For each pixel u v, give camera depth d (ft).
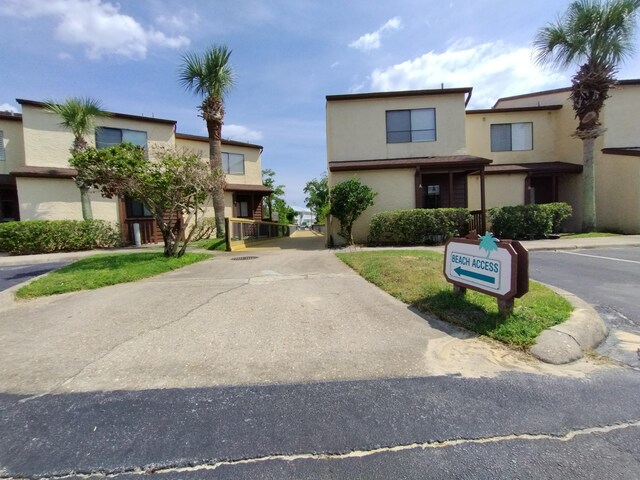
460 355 10.80
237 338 12.59
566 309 13.50
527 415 7.73
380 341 12.03
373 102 46.75
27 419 7.93
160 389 9.20
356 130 46.88
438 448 6.76
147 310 16.06
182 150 31.22
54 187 45.37
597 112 43.60
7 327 14.28
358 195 38.96
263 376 9.81
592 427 7.28
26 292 19.35
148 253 33.58
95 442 7.10
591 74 42.52
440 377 9.51
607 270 22.81
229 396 8.79
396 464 6.37
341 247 40.50
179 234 31.48
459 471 6.16
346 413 7.96
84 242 41.78
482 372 9.72
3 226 37.50
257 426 7.54
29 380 9.80
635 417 7.57
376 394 8.73
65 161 47.16
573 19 41.27
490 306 13.98
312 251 37.76
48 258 34.01
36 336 13.16
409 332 12.78
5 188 47.24
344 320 14.24
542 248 33.71
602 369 9.82
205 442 7.06
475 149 55.16
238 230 45.03
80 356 11.31
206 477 6.13
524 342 11.12
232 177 68.39
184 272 25.85
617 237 40.14
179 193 29.58
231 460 6.55
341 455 6.64
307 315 14.96
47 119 45.98
